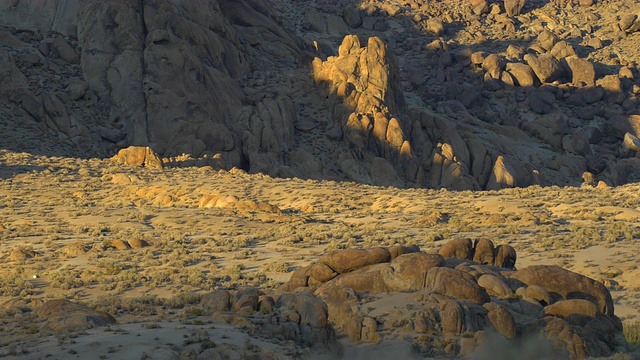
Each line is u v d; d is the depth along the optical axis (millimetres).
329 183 99375
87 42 149250
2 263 56000
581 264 51469
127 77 142375
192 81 144875
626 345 31297
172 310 36656
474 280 33375
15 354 26672
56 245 62000
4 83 134500
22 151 121188
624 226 63125
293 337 30578
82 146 130000
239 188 92500
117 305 38094
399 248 38031
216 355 26578
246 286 49312
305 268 38594
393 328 30938
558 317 31734
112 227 69938
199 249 61656
